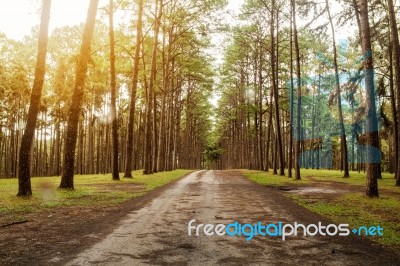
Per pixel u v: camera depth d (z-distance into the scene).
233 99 54.94
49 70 31.98
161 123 38.62
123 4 26.33
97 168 46.56
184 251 6.12
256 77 44.94
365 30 14.70
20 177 13.37
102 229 7.79
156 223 8.48
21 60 32.59
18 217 9.10
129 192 15.57
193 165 74.50
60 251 6.04
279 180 24.36
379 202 12.66
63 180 16.39
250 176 29.05
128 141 26.41
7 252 5.95
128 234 7.32
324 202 12.72
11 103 38.69
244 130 57.03
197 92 55.47
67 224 8.31
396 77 22.03
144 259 5.64
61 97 31.06
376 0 22.36
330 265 5.50
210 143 97.12
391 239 7.29
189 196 14.19
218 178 27.28
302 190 17.55
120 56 28.03
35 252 5.97
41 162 47.69
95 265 5.32
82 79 16.94
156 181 22.34
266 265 5.43
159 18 30.03
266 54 39.59
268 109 41.00
